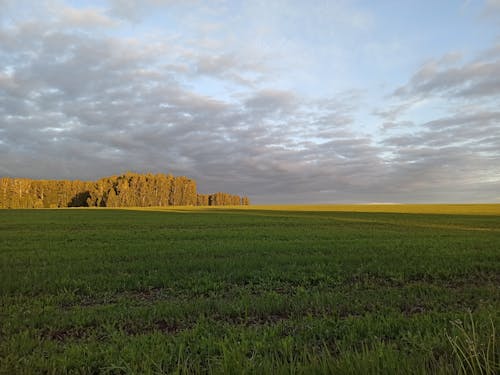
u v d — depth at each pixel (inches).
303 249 650.2
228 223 1482.5
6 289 351.9
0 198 5492.1
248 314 280.7
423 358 167.6
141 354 190.2
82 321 254.5
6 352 196.7
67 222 1542.8
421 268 456.4
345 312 282.8
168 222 1545.3
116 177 5851.4
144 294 360.2
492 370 149.3
